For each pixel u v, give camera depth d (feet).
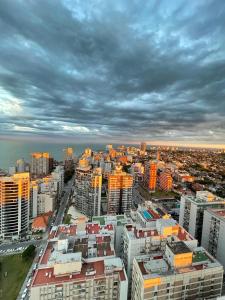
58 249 291.58
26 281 374.22
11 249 480.23
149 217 380.78
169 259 261.24
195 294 247.50
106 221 425.69
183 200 492.95
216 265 255.70
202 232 425.28
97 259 285.84
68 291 246.06
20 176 544.62
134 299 261.03
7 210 519.60
